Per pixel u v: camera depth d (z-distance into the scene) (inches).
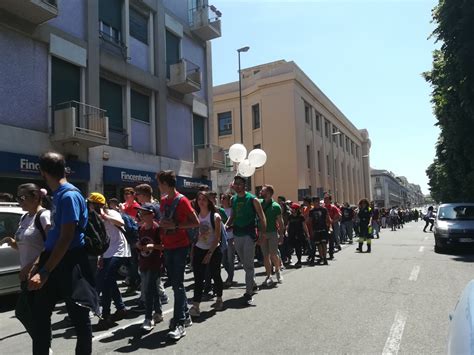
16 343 228.8
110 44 671.8
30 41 531.8
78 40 597.9
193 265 260.2
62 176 152.5
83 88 603.5
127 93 695.7
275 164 1437.0
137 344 207.5
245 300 286.0
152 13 785.6
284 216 489.1
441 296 297.9
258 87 1486.2
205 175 909.2
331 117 1963.6
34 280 135.3
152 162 740.7
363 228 621.6
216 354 189.3
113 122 673.6
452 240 566.3
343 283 354.6
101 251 156.6
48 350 144.9
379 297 296.8
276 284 360.2
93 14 629.3
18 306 146.8
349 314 251.9
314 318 244.8
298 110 1460.4
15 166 489.4
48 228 170.2
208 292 318.7
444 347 191.6
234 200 295.9
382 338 205.9
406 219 2546.8
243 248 289.3
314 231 490.3
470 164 847.1
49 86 552.4
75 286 146.4
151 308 231.6
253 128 1534.2
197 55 941.8
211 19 946.1
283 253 489.4
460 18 673.6
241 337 212.7
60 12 576.7
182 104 861.2
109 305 242.1
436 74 868.0
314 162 1622.8
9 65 504.4
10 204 340.5
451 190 1068.5
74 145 575.2
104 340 215.9
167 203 219.8
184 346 201.6
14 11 502.9
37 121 535.5
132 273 342.6
